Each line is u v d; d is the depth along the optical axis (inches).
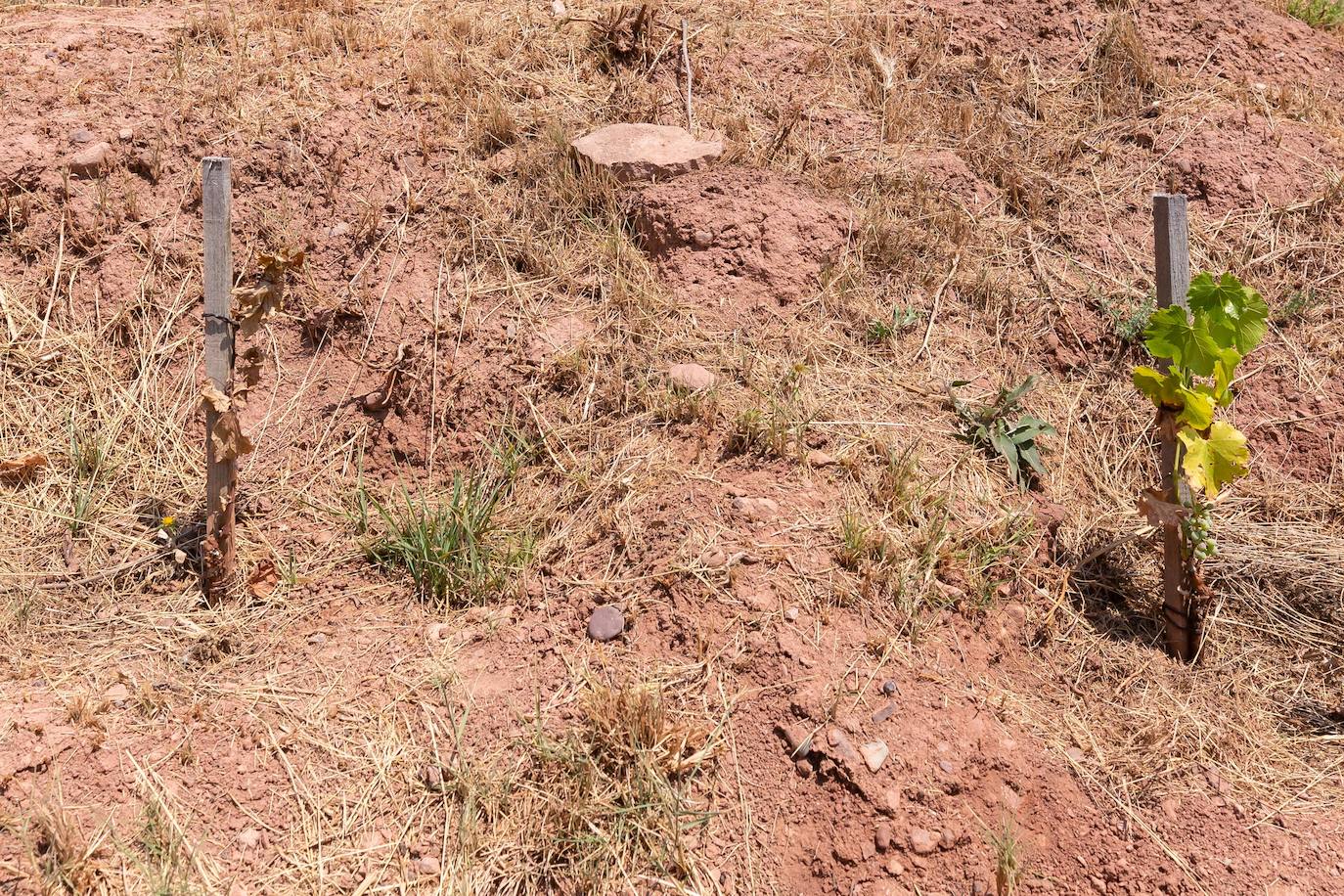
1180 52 213.8
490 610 128.8
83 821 104.3
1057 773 115.5
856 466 139.6
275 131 172.9
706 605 123.0
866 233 171.5
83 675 120.2
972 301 168.6
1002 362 162.4
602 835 105.0
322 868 104.0
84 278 158.1
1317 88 216.2
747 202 169.8
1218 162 190.9
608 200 171.0
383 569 135.3
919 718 115.4
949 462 144.1
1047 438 152.7
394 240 165.5
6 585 130.0
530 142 180.1
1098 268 175.6
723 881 104.6
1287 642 133.7
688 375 149.2
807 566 126.8
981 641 126.6
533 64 194.1
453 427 149.6
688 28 204.1
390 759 112.7
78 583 131.6
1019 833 110.9
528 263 165.5
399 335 156.6
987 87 202.4
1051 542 139.9
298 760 112.6
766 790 110.5
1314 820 115.1
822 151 185.3
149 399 150.5
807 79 199.2
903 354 159.2
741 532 130.0
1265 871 110.0
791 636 119.9
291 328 158.6
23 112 170.7
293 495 143.1
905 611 124.8
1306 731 125.0
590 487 138.9
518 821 107.0
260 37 194.1
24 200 160.1
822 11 214.2
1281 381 166.1
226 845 104.8
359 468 143.3
